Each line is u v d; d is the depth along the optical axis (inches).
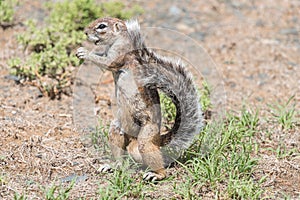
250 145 476.7
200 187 423.2
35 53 594.9
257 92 617.9
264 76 657.6
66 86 583.8
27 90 579.2
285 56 709.3
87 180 436.1
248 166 444.1
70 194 413.1
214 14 802.2
